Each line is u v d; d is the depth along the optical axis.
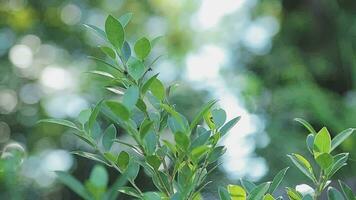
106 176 1.21
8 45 14.45
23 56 14.51
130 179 1.38
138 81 1.40
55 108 13.73
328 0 10.11
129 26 15.56
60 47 14.69
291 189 1.44
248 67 10.82
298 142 7.64
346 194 1.42
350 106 6.61
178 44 15.47
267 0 12.08
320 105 7.12
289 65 9.52
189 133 1.38
